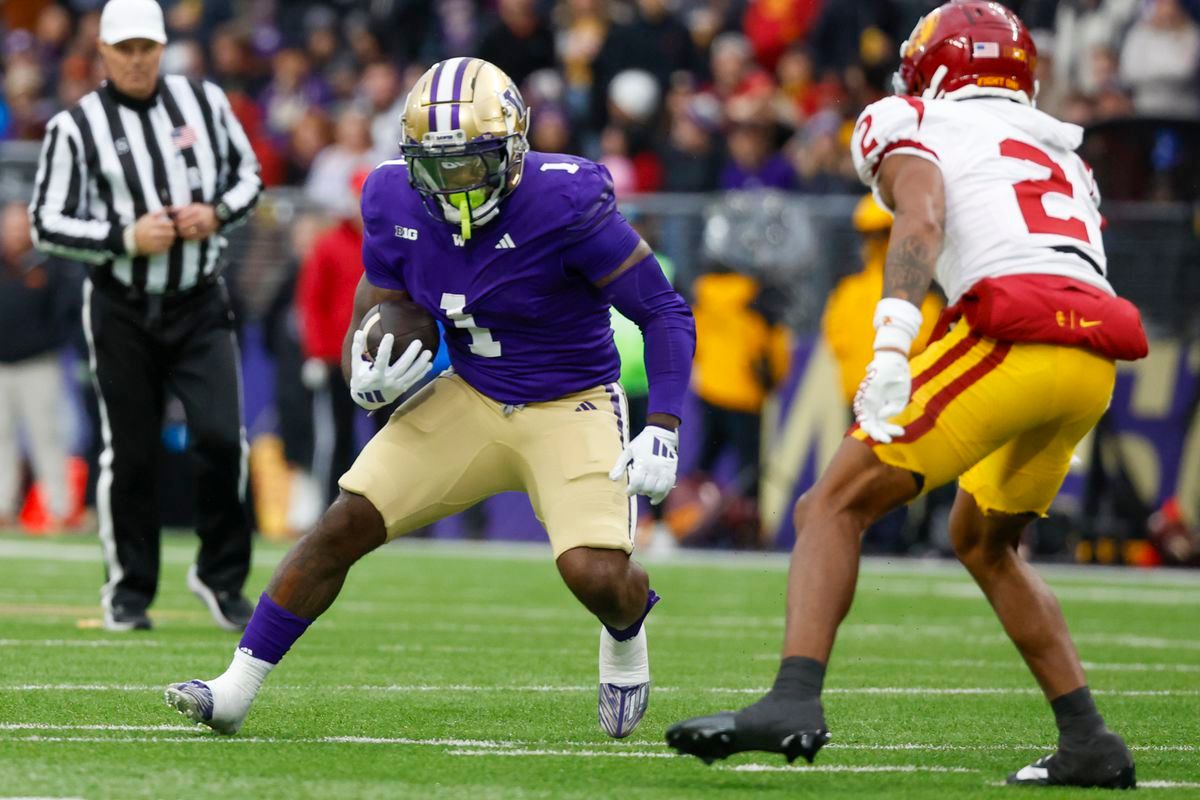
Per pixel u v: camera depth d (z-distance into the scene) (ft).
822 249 134.72
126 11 75.77
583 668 66.74
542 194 45.34
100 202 76.38
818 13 169.48
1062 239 41.63
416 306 46.78
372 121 158.92
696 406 134.51
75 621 80.33
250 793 37.83
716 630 83.71
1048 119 43.52
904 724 53.36
